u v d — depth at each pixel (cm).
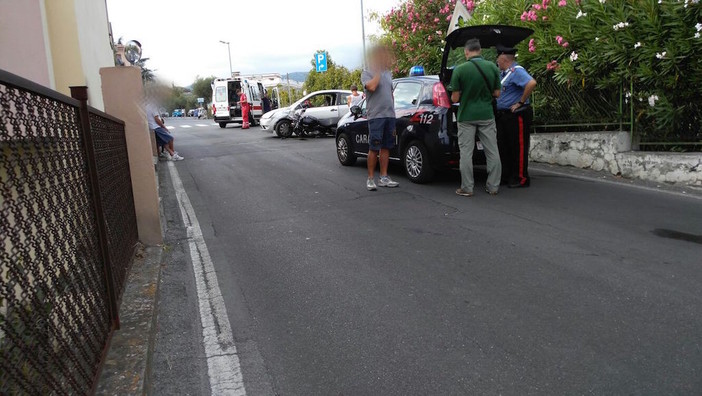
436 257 462
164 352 318
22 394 182
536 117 934
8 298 177
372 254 477
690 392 258
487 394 264
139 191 514
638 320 332
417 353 305
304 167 1013
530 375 278
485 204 643
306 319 355
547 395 261
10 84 187
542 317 342
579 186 724
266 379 286
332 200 708
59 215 238
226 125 3042
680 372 274
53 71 552
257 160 1147
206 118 4328
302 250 499
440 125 729
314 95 1770
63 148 255
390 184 775
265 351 315
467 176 685
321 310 367
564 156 876
